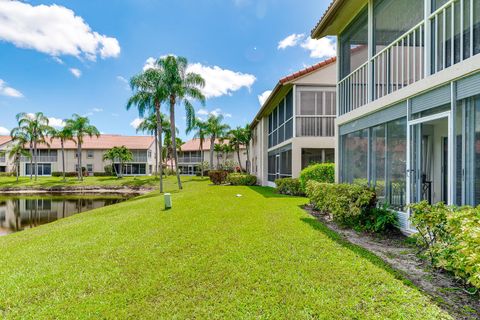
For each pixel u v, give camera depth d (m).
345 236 5.61
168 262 4.39
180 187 21.62
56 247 5.62
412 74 5.74
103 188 32.28
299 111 13.63
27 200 23.03
